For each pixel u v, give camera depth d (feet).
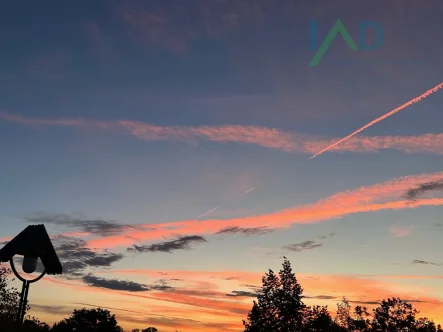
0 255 47.65
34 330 61.93
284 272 171.73
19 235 48.55
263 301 169.99
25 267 48.16
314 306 171.01
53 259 49.80
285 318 166.61
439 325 196.03
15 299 97.76
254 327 168.04
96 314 254.27
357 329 199.82
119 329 266.77
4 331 47.88
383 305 199.11
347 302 205.36
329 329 171.73
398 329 193.26
